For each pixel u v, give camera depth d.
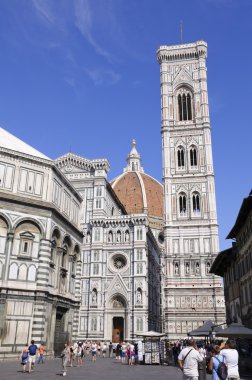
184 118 110.25
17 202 45.16
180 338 86.62
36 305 43.25
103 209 99.81
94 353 53.47
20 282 43.00
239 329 33.62
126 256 96.38
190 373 15.55
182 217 99.19
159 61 117.88
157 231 162.75
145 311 90.56
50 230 46.88
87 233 99.06
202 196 100.31
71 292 54.09
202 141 105.69
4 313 41.00
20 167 47.31
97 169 103.06
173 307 91.62
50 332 45.66
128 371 37.75
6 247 43.16
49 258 46.09
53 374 31.45
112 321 92.31
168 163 105.06
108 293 93.69
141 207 176.12
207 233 96.56
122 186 189.62
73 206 58.06
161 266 139.00
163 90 112.94
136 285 92.69
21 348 41.06
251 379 29.67
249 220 51.75
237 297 61.75
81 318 91.94
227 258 66.88
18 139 55.41
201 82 111.44
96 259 95.88
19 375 29.39
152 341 50.25
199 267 94.00
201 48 114.19
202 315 89.62
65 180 54.00
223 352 18.00
